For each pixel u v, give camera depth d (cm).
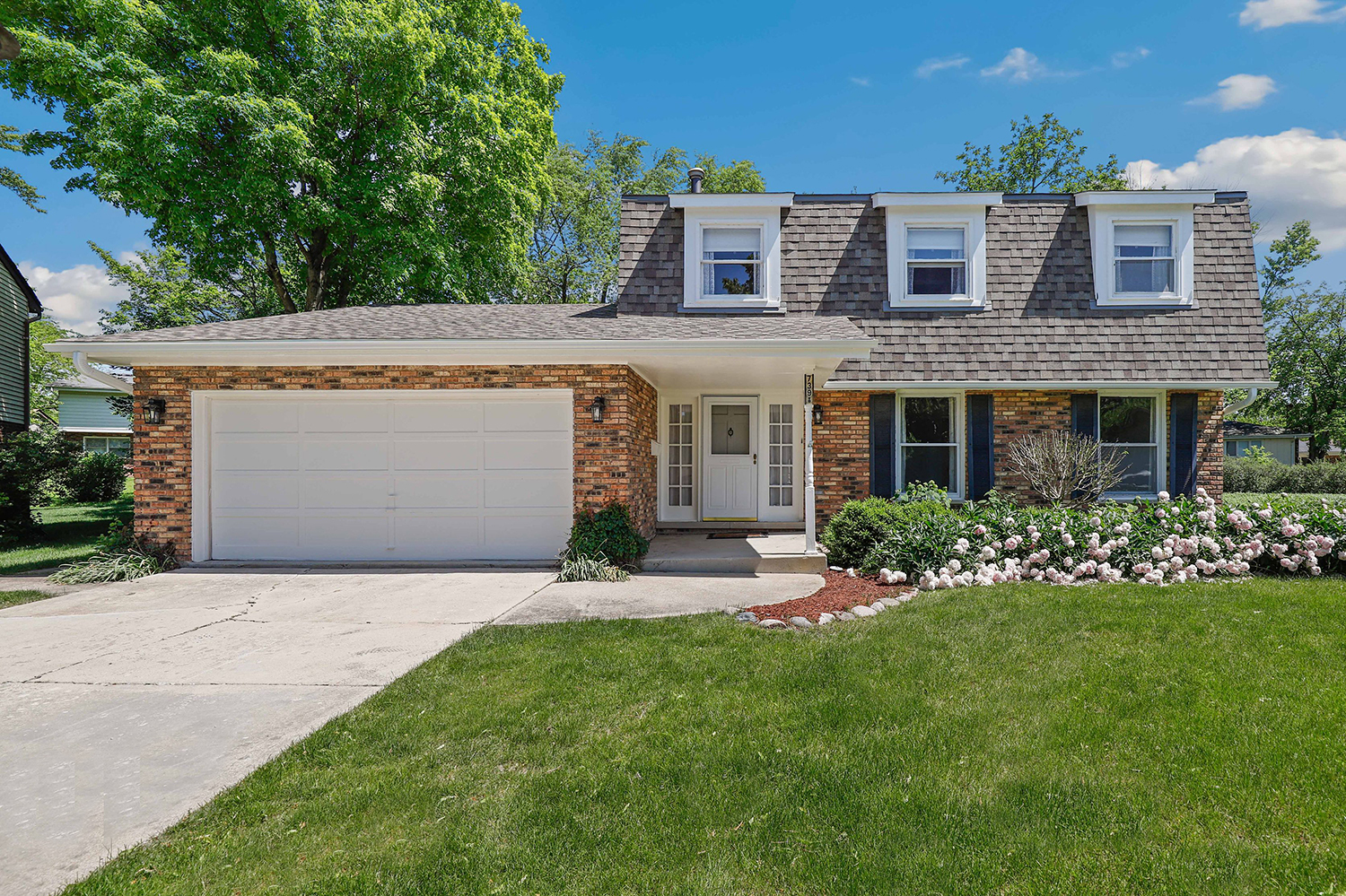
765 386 1098
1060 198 1107
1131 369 1012
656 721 366
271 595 693
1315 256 2864
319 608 632
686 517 1158
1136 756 321
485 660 468
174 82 1299
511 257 1869
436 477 873
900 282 1075
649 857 249
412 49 1460
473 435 870
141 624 579
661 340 785
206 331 871
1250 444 3122
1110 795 287
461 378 860
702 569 816
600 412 844
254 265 1856
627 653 480
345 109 1524
